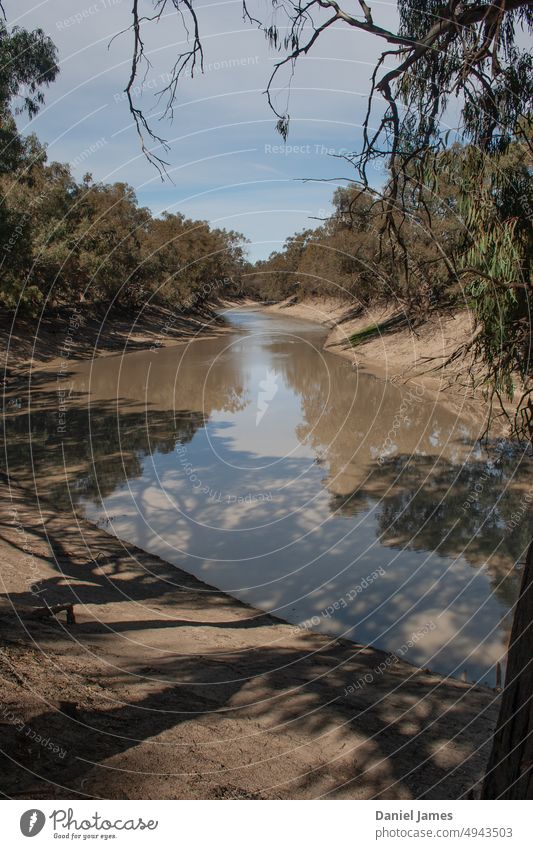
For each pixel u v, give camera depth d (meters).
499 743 2.47
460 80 4.65
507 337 3.73
